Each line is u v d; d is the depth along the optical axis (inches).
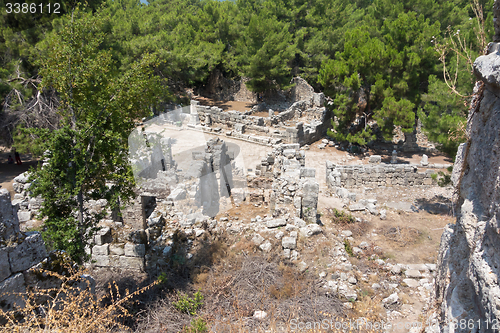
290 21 1732.3
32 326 185.3
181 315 284.7
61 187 312.2
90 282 247.8
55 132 305.9
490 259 116.1
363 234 537.3
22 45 758.5
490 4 736.3
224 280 322.3
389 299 340.8
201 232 399.2
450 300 141.6
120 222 422.3
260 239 391.9
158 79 363.3
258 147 1024.2
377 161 847.7
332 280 344.5
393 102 881.5
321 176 845.2
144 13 1692.9
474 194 139.9
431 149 1042.7
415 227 569.0
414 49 933.8
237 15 1745.8
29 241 197.2
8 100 754.8
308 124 1149.7
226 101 1651.1
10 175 781.3
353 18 1732.3
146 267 359.9
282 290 310.5
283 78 1428.4
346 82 914.7
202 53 1425.9
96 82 345.7
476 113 142.3
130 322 279.6
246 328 252.8
